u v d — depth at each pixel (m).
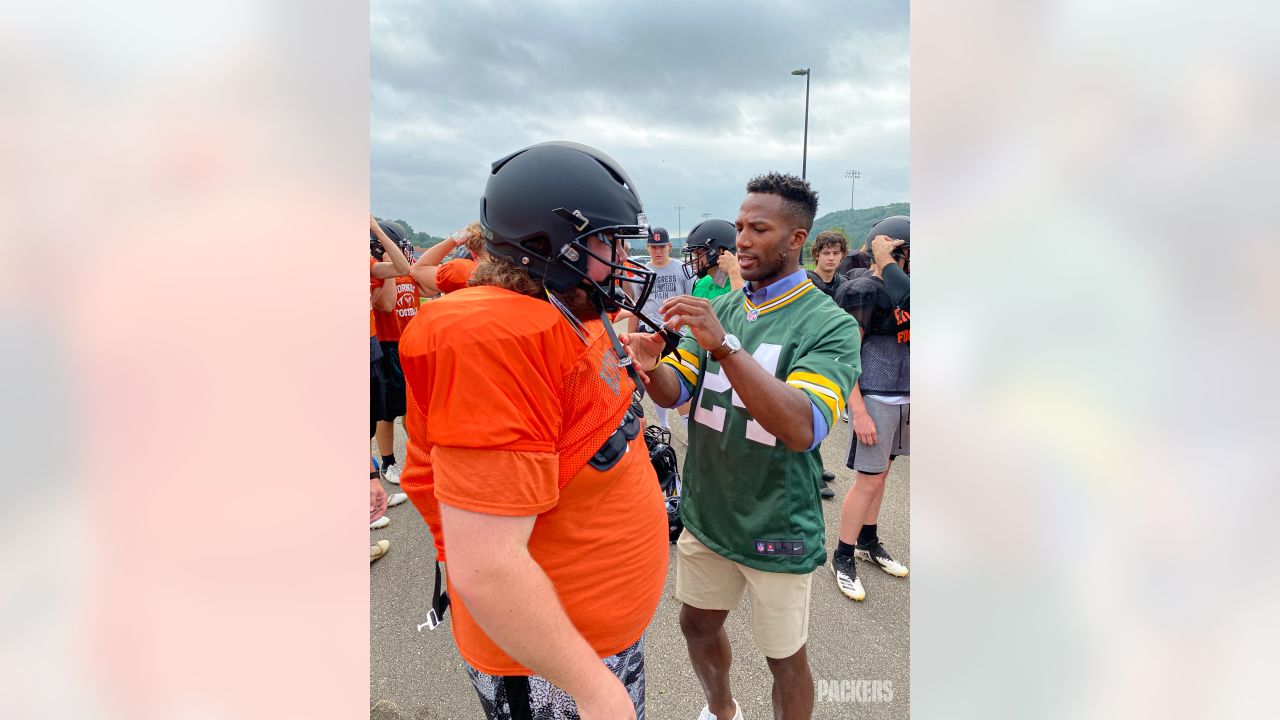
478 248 2.87
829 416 1.30
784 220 1.46
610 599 0.97
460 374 0.72
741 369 1.24
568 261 0.84
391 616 2.51
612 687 0.77
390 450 3.60
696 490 1.62
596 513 0.92
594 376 0.88
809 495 1.50
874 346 2.58
